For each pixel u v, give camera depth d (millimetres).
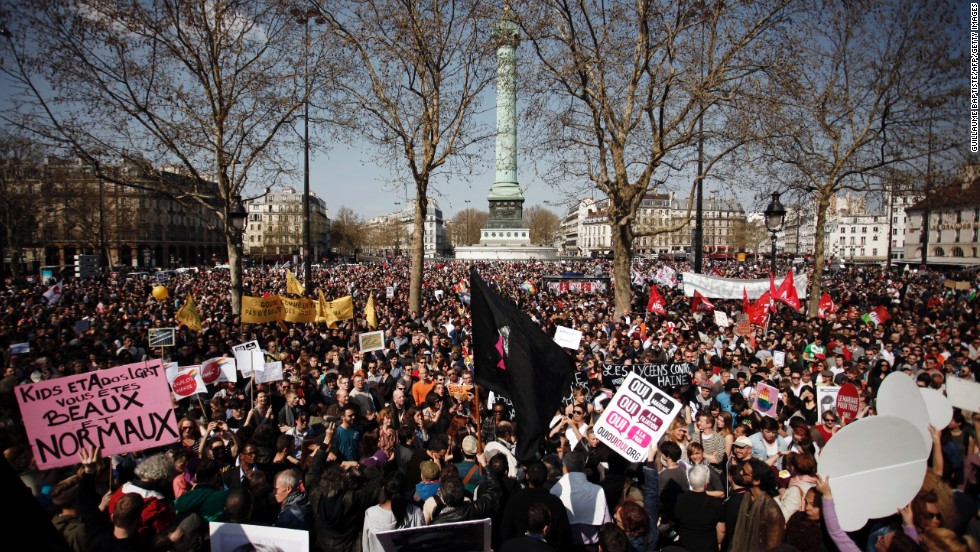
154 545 5125
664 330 17750
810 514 5555
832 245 132875
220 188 24000
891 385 6477
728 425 8531
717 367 12594
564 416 8883
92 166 22984
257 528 5133
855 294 34938
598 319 20766
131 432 6062
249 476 6641
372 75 22250
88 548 4832
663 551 5363
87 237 74875
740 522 5531
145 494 5840
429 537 5121
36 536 2768
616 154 22375
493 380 7258
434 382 11969
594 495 6105
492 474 6477
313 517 6348
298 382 11117
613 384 11586
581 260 96938
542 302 26141
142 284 41906
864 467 5207
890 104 23422
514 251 100062
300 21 22734
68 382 5910
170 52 22109
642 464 7160
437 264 82062
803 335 17219
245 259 118000
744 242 138875
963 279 39062
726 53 20562
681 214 165750
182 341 17953
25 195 50281
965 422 8156
